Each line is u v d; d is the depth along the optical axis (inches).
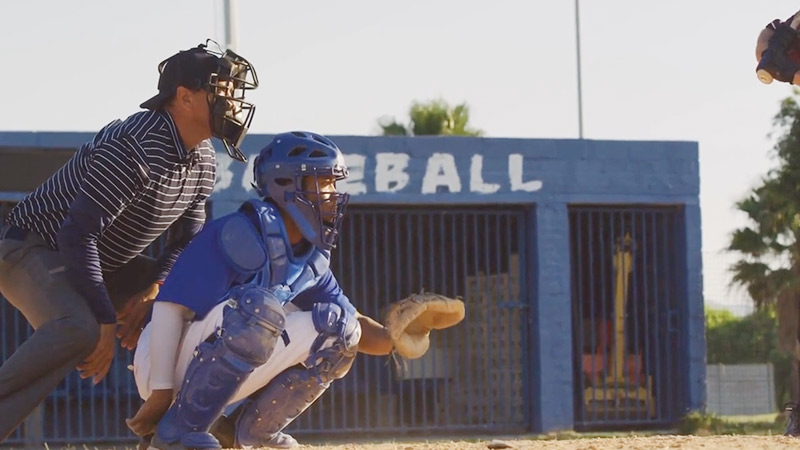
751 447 226.7
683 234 620.1
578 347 624.1
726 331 1015.0
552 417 593.9
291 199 219.1
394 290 637.3
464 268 605.6
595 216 638.5
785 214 790.5
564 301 600.7
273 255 214.1
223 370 209.0
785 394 909.8
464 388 617.0
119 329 246.8
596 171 610.5
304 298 229.8
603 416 622.5
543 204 602.5
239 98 228.7
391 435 590.6
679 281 621.3
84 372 230.1
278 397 223.1
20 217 229.3
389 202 586.6
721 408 905.5
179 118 225.5
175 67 223.6
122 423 582.6
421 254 597.6
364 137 585.6
